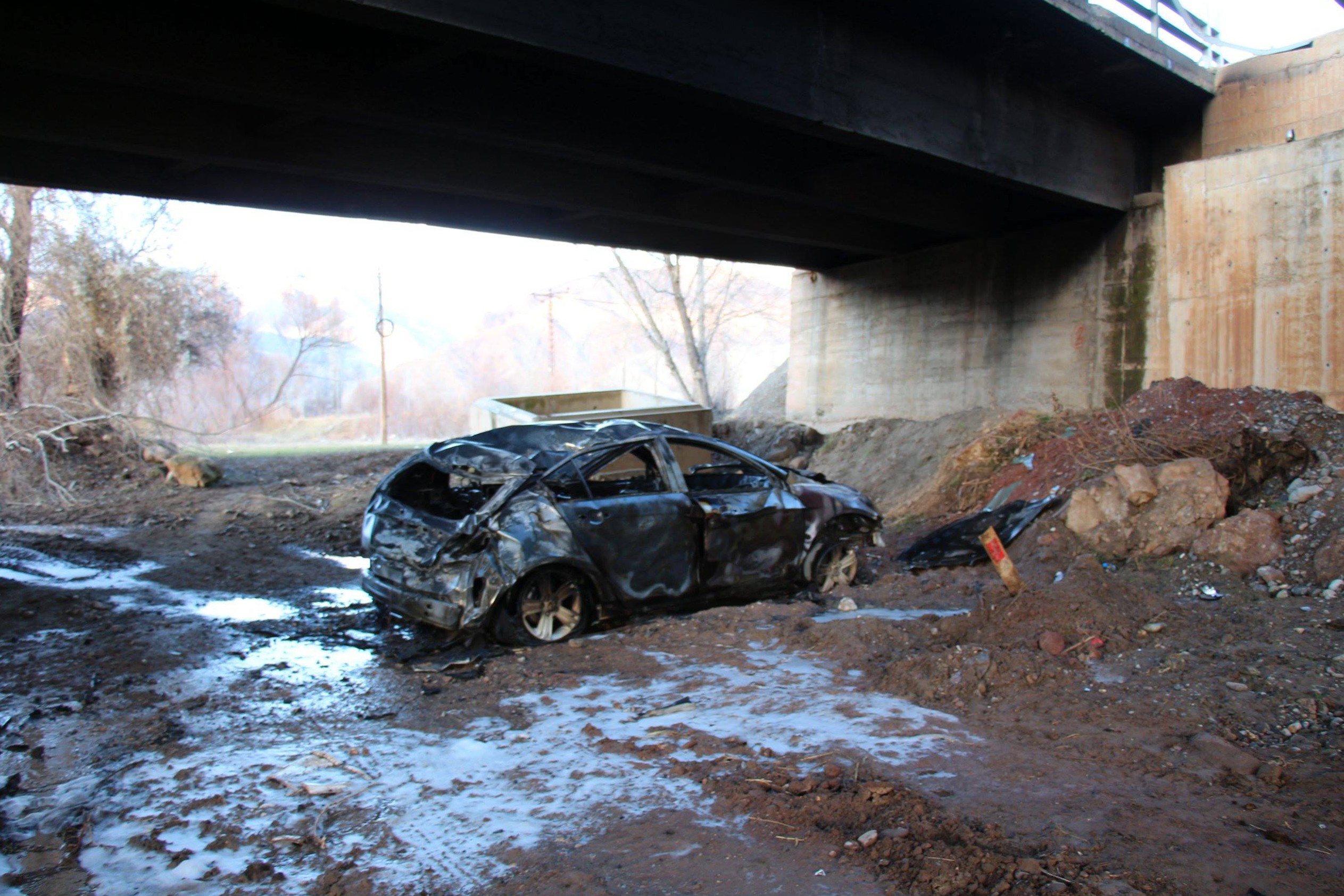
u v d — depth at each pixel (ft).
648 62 26.18
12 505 46.57
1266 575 25.31
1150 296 45.70
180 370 73.82
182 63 24.18
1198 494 28.53
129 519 43.93
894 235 55.83
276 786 14.80
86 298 61.05
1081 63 38.68
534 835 13.06
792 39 30.07
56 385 58.90
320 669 21.61
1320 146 37.78
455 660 21.97
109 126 28.60
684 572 25.98
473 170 36.88
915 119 34.81
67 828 13.37
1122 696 18.01
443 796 14.43
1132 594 22.97
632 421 27.25
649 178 42.83
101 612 26.71
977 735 16.58
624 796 14.33
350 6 20.98
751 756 15.74
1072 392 48.91
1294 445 30.40
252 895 11.55
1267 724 16.44
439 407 235.81
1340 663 18.88
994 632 21.61
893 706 18.26
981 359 53.52
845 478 54.49
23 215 58.34
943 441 51.78
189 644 23.50
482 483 23.61
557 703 18.92
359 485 52.90
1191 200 41.98
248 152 31.32
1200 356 41.96
